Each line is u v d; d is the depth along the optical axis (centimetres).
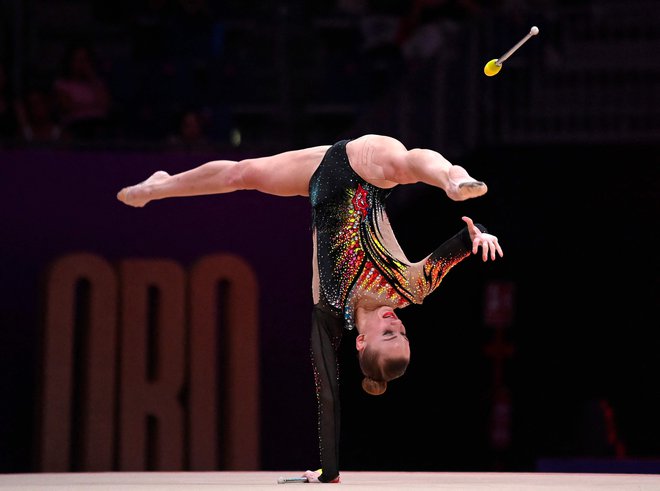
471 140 1555
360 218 707
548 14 1609
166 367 1342
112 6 1983
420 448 1825
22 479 885
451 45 1586
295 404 1445
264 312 1452
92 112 1677
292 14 2002
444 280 1827
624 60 1606
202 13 1947
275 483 789
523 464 1791
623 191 1543
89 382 1324
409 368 1828
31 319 1393
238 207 1464
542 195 1551
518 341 1809
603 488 707
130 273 1353
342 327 729
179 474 976
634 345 1769
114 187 1430
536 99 1577
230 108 1803
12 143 1419
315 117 1852
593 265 1742
